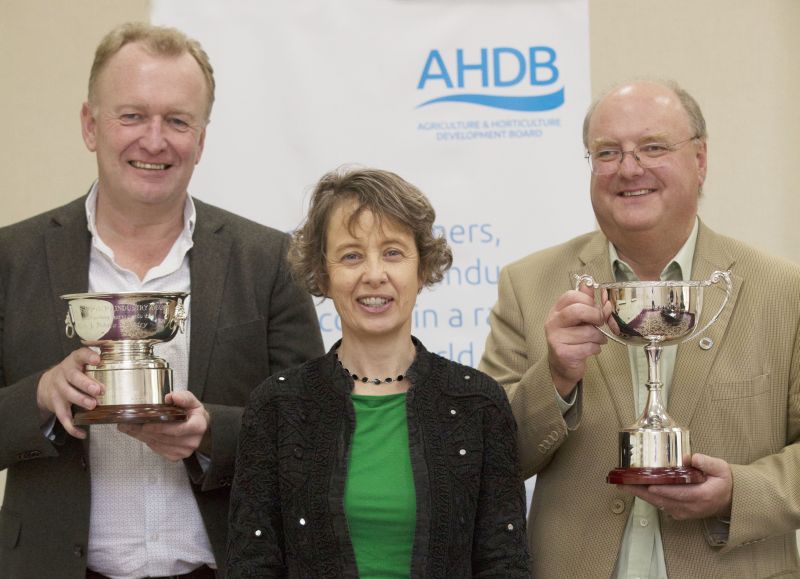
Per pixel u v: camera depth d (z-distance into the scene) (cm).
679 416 268
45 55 451
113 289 296
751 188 448
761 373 269
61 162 451
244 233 307
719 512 258
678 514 253
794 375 269
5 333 292
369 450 238
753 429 267
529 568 241
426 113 410
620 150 270
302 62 409
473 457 239
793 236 448
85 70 452
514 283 298
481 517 241
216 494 289
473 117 409
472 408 243
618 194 273
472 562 243
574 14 409
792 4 445
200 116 294
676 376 271
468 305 410
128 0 452
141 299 263
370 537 232
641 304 249
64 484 284
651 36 449
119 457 289
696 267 280
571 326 259
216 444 276
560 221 410
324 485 233
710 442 266
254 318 298
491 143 410
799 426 268
